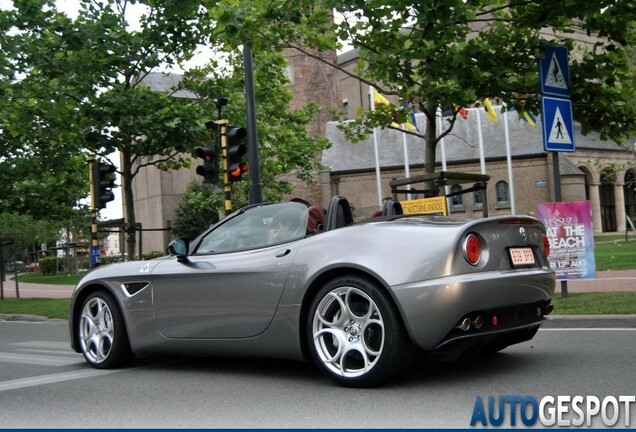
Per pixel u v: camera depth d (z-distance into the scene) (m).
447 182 11.34
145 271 6.30
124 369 6.55
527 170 53.62
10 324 13.36
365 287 4.95
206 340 5.86
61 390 5.67
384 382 5.05
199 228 52.16
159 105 13.12
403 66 9.96
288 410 4.57
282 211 5.88
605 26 10.14
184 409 4.77
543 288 5.38
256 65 19.38
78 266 44.06
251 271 5.58
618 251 25.66
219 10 9.95
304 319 5.33
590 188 57.91
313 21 9.97
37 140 14.73
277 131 22.50
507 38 10.44
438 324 4.73
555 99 10.27
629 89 10.86
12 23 13.11
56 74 12.92
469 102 10.00
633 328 7.86
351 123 12.45
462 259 4.87
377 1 8.98
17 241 58.16
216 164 12.12
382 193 54.75
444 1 8.59
